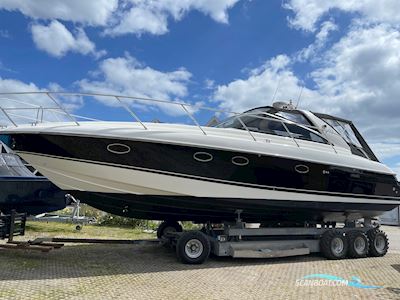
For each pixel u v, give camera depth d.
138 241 7.57
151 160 6.77
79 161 6.66
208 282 5.69
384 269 7.17
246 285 5.59
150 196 7.09
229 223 7.93
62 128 6.46
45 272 5.88
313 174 7.87
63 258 7.12
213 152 6.97
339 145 8.69
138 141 6.61
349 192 8.45
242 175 7.22
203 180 7.04
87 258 7.27
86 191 7.06
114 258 7.40
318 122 8.50
